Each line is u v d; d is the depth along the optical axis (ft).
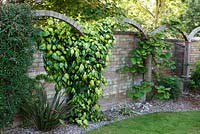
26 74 14.15
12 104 12.87
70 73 16.51
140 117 18.81
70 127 15.89
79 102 16.63
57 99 15.97
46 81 15.80
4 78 12.38
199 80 27.73
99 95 17.44
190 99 24.81
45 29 15.26
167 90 22.98
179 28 24.67
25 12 12.82
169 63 23.54
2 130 13.88
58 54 15.79
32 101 14.71
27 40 12.82
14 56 12.39
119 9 23.43
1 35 12.03
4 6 12.38
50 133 14.78
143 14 31.76
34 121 14.90
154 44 21.26
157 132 15.88
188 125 17.38
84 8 22.53
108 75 20.03
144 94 22.21
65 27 16.07
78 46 16.30
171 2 31.09
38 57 15.29
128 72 21.70
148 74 22.53
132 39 21.70
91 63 16.88
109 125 16.79
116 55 20.49
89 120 17.31
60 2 23.52
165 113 20.06
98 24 17.70
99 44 17.19
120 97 21.30
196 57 29.40
